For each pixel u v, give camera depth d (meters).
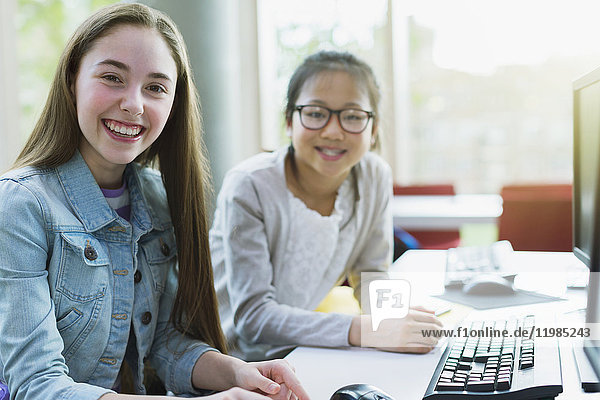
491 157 4.39
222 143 3.22
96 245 1.01
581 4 4.02
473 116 4.37
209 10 3.12
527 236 2.59
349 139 1.45
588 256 0.97
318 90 1.44
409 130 4.47
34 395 0.82
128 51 0.98
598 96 0.94
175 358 1.09
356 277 1.71
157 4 3.04
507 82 4.27
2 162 3.75
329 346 1.16
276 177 1.51
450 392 0.81
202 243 1.14
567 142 4.25
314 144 1.46
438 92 4.39
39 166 0.99
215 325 1.16
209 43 3.14
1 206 0.93
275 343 1.26
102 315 1.02
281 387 0.93
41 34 3.83
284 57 4.10
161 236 1.15
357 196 1.61
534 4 4.12
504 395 0.79
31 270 0.91
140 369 1.09
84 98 0.98
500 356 0.91
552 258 1.78
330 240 1.55
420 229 3.36
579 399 0.81
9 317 0.88
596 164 0.94
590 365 0.91
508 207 2.61
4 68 3.79
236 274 1.38
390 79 4.07
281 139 4.13
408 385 0.93
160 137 1.14
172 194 1.14
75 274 0.98
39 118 1.05
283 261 1.53
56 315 0.97
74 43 1.00
